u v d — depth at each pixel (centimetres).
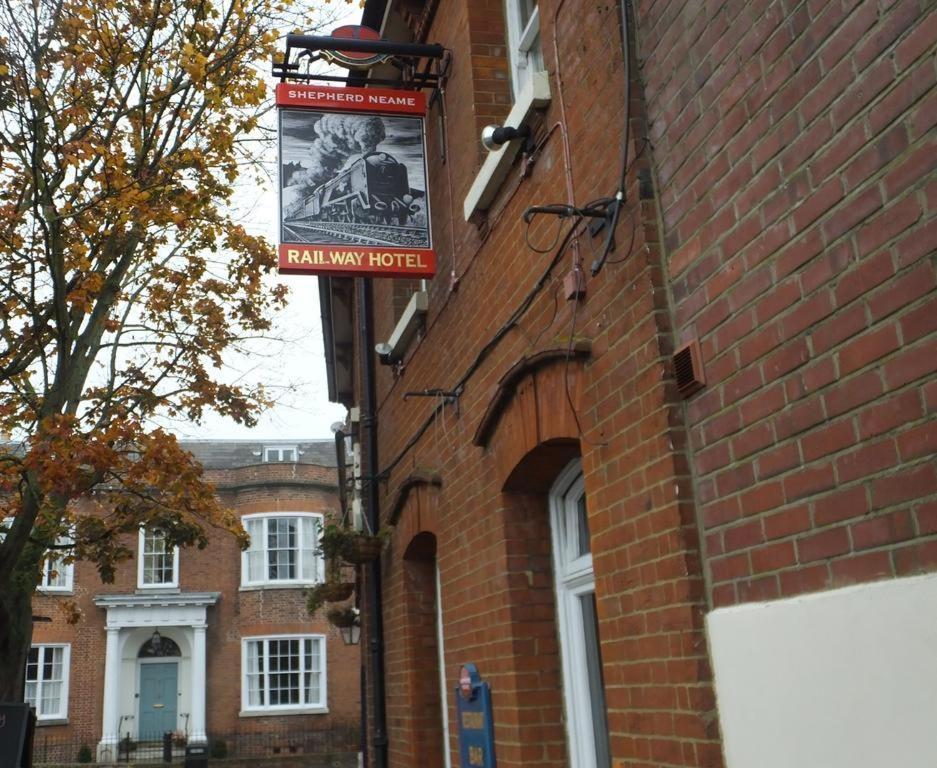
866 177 277
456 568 645
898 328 263
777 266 316
